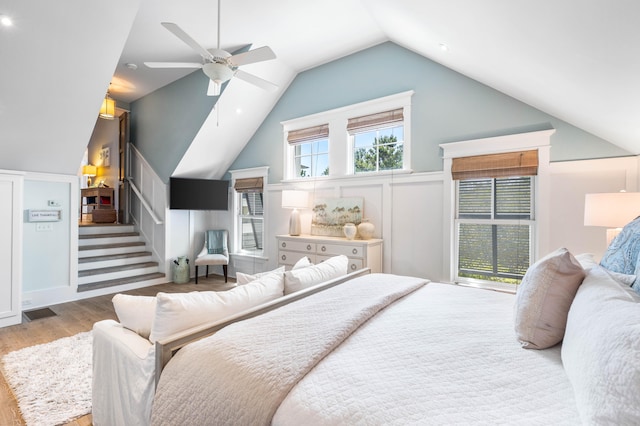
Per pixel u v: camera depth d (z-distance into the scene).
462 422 0.77
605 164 2.64
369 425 0.78
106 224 5.82
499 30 2.03
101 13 2.69
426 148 3.54
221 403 1.00
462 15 2.14
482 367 1.04
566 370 0.97
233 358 1.09
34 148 3.56
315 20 3.48
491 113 3.16
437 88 3.48
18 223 3.28
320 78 4.45
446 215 3.39
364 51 4.04
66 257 4.12
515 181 3.10
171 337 1.25
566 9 1.45
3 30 2.50
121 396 1.44
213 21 3.38
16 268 3.27
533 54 2.07
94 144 7.72
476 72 3.04
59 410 1.88
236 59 2.45
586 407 0.71
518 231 3.09
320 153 4.48
